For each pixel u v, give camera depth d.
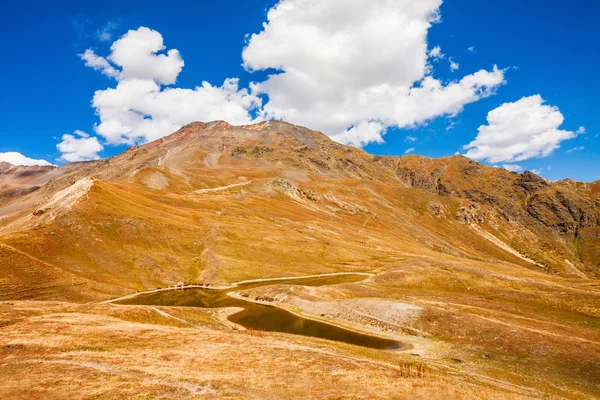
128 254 118.62
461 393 29.27
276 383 29.45
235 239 149.88
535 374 44.56
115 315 57.22
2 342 36.56
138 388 26.84
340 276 128.25
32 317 48.78
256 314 78.00
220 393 26.91
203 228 153.00
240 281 117.62
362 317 72.19
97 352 35.75
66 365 31.31
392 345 57.09
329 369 34.25
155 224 139.50
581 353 47.44
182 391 26.98
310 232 185.88
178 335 45.59
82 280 95.81
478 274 115.56
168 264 121.00
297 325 69.06
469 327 59.75
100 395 25.31
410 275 114.06
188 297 97.31
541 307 82.88
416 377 34.66
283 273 128.12
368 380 31.05
